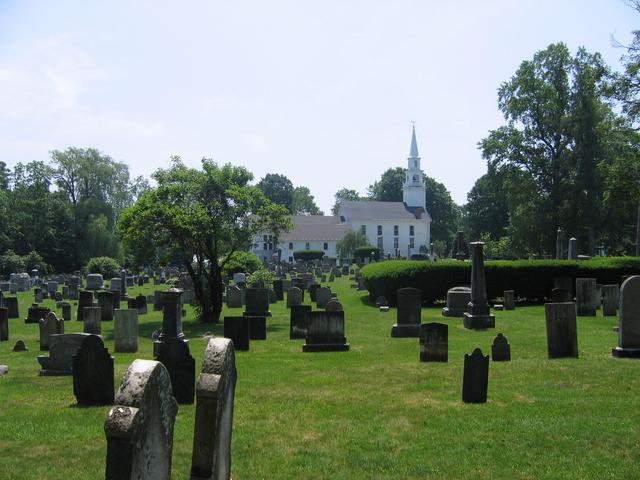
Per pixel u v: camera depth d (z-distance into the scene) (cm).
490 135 5984
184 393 1156
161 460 558
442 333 1609
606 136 5447
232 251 2728
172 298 1956
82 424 1034
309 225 12281
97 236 7338
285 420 1042
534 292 3397
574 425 980
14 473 809
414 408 1112
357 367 1548
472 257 2461
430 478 782
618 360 1493
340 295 4222
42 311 2909
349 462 841
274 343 2062
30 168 7750
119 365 1622
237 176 2689
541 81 5772
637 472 786
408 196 12850
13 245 7444
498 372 1405
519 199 5903
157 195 2561
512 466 816
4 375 1505
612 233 6028
